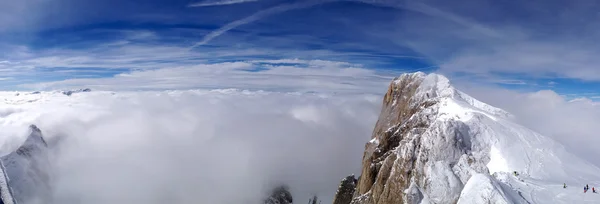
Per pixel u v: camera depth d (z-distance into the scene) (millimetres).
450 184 59250
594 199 45219
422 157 66750
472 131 69500
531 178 54875
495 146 66000
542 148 64250
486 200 43969
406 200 62469
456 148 65938
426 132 70312
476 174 49656
